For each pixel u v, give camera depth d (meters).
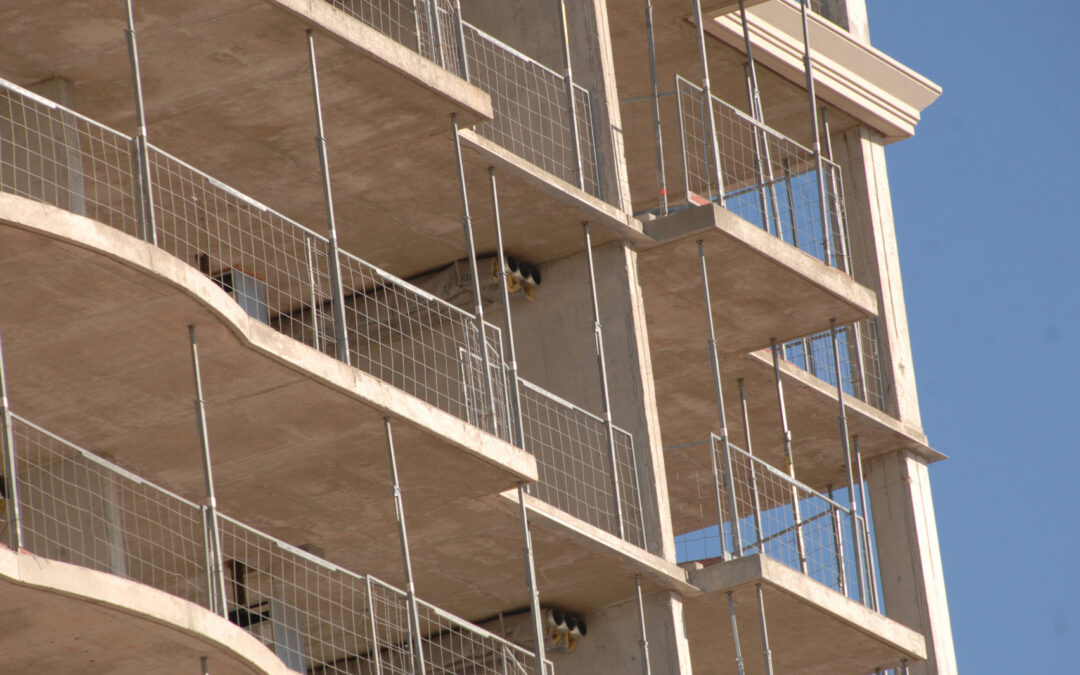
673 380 72.50
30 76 53.44
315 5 53.00
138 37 52.56
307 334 64.94
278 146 57.44
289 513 58.22
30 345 49.78
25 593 45.34
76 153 52.84
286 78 54.72
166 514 57.16
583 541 59.88
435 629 65.19
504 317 61.12
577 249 64.31
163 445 54.25
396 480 52.66
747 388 72.81
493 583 62.56
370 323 64.94
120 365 50.78
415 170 59.50
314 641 64.75
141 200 48.38
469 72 65.69
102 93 54.38
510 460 56.28
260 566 60.03
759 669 70.06
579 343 63.91
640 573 61.72
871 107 75.38
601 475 62.91
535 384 64.31
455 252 64.12
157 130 56.19
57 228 46.28
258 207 50.97
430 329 64.94
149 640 48.09
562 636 63.62
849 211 75.81
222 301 49.50
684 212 64.12
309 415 53.22
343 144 57.72
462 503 58.03
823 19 73.75
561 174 63.72
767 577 62.03
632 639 62.91
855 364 75.06
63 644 48.00
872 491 75.31
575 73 64.75
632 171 78.00
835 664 69.00
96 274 47.66
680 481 77.56
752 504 67.38
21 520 53.56
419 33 58.31
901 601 74.00
